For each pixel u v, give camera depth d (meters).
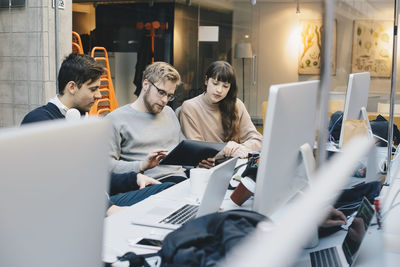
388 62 6.01
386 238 1.49
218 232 1.10
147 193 2.19
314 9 6.43
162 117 2.69
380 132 3.03
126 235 1.46
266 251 0.83
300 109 1.39
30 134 0.61
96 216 0.75
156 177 2.58
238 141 3.15
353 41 6.19
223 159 2.64
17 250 0.60
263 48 6.61
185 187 2.10
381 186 2.15
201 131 3.05
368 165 1.99
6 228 0.58
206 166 2.36
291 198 1.43
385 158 2.42
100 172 0.75
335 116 2.96
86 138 0.71
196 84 6.74
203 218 1.16
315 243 1.41
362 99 2.67
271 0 6.52
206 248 1.06
